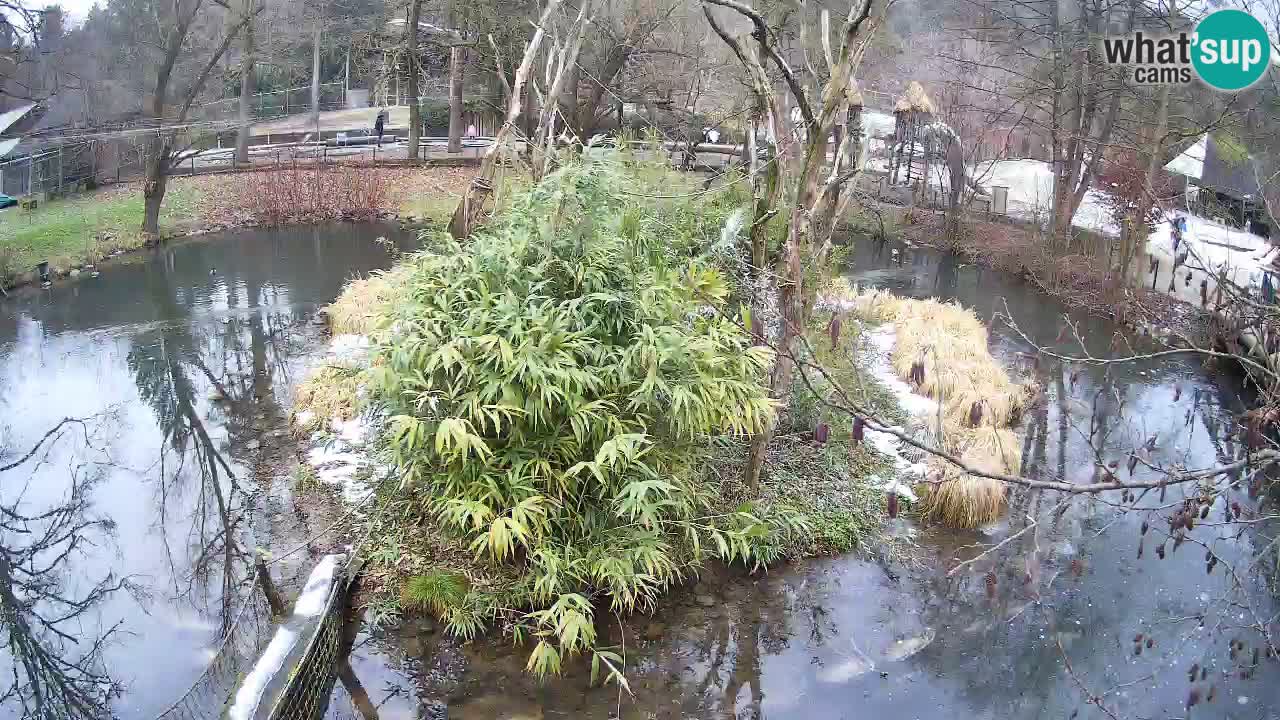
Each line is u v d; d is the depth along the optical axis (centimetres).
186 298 1591
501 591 693
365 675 638
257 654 645
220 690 622
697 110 2125
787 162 831
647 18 2031
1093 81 1778
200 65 2583
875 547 800
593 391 681
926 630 704
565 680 636
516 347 677
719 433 846
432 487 725
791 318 770
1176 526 437
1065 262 1681
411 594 697
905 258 1948
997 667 666
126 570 802
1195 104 1653
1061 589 753
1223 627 660
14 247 1786
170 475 962
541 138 1051
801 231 771
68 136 2298
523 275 721
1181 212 1439
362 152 2850
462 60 2798
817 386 912
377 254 1933
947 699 633
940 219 2133
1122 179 1619
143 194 2275
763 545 764
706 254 883
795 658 670
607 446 642
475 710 607
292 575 746
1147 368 1264
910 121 2180
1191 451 990
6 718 637
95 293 1616
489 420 707
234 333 1405
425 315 720
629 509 695
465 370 670
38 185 2236
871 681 650
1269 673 652
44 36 2106
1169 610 725
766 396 783
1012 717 612
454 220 1105
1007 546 807
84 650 700
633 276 726
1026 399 1098
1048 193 2167
